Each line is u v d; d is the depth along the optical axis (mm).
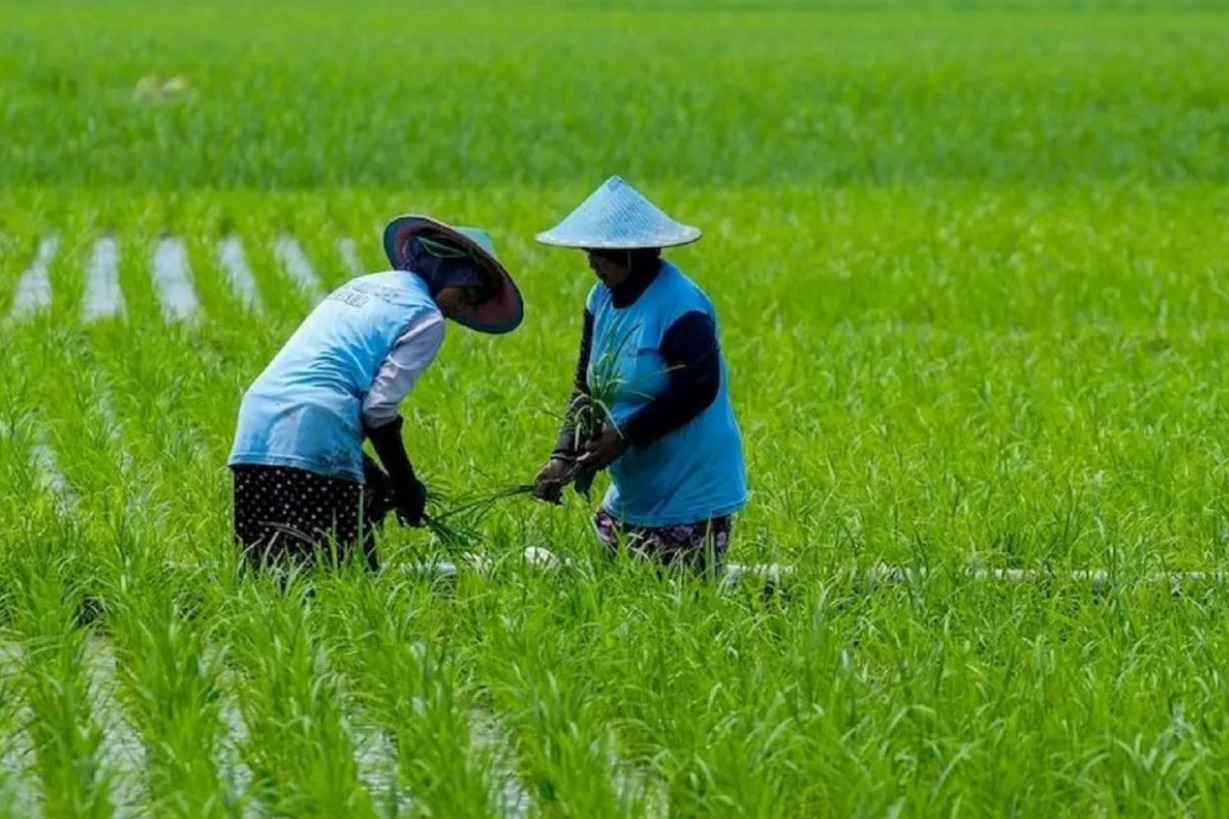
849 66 105438
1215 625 22109
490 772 18297
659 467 23312
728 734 18297
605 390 22703
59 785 17938
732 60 109500
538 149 73250
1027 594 23078
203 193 60812
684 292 22766
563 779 17891
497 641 21156
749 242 52594
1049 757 18344
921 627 21562
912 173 71688
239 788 18922
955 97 92062
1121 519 26125
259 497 22953
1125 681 20062
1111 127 82562
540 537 24875
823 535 25250
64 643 20688
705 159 72625
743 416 32594
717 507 23469
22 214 55219
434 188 65812
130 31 126812
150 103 83062
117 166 67875
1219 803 17531
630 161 71625
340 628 21672
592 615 21891
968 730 18844
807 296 45688
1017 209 61000
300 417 22719
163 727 19109
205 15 148750
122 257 48688
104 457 28578
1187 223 57438
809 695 19625
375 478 23688
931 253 51219
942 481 27781
